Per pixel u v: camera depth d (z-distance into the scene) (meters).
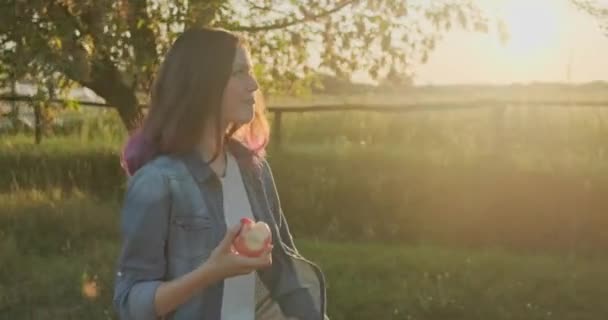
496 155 10.95
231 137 2.90
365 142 13.31
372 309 6.57
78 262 7.77
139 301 2.59
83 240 8.71
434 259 7.91
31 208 9.55
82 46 8.52
